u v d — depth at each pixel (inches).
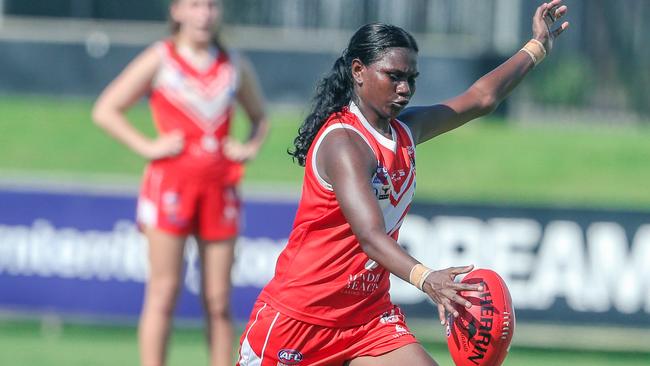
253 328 666.8
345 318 649.6
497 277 628.4
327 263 638.5
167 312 1000.9
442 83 2209.6
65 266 1245.1
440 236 1227.2
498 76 717.3
